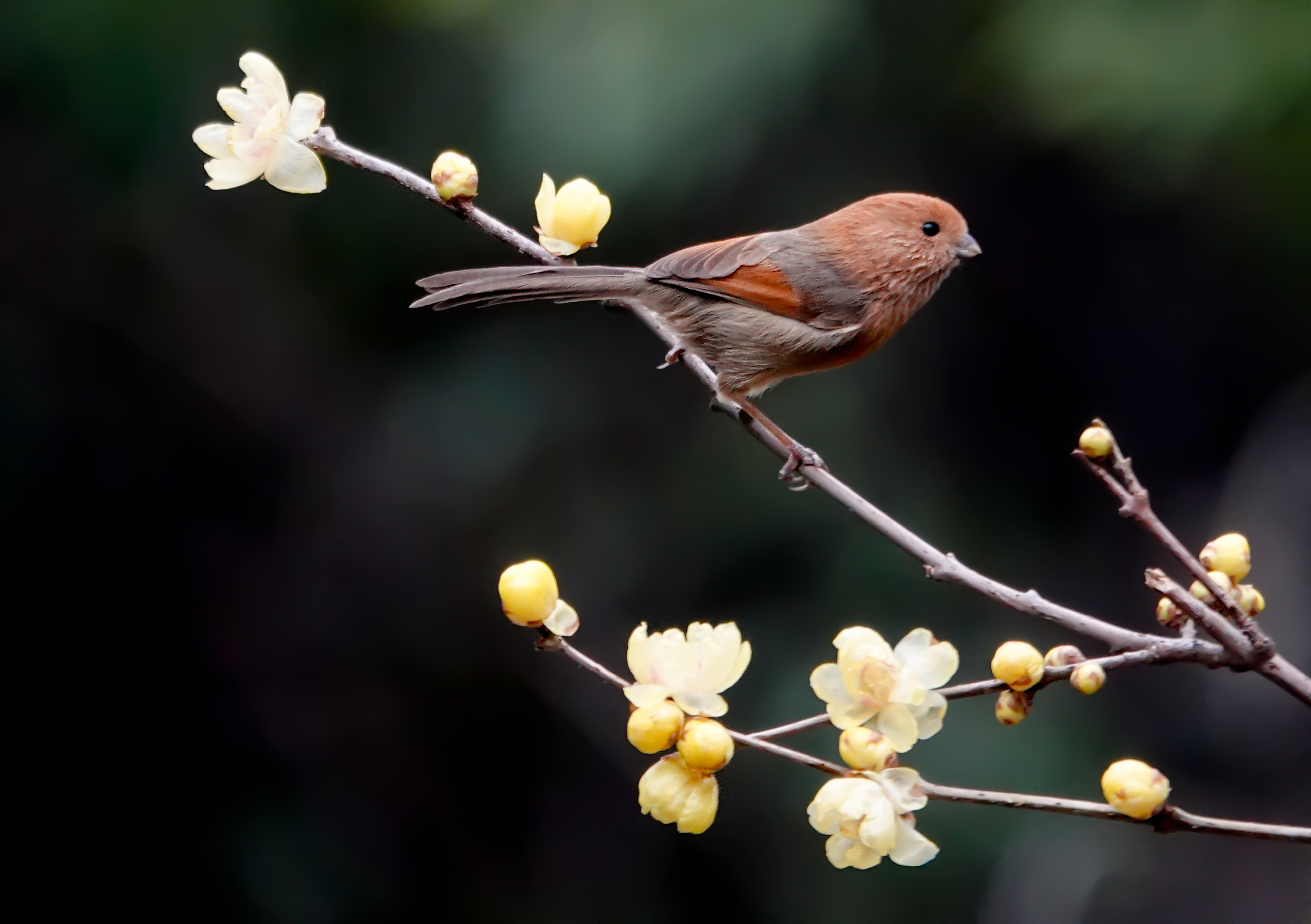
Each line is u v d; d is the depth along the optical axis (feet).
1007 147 42.16
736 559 40.60
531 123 38.52
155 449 43.60
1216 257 44.42
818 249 23.31
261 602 43.42
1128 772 12.05
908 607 39.50
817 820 12.67
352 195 41.29
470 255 41.29
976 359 45.32
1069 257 45.11
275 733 42.39
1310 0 36.17
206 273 43.21
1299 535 46.01
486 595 43.06
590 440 42.78
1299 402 46.47
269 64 17.63
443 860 42.29
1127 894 38.22
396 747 43.01
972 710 38.58
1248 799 42.91
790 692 38.50
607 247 40.57
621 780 42.29
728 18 37.65
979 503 44.04
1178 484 47.19
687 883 40.14
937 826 37.17
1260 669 12.87
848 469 40.96
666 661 13.12
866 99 40.29
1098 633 13.79
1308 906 40.16
